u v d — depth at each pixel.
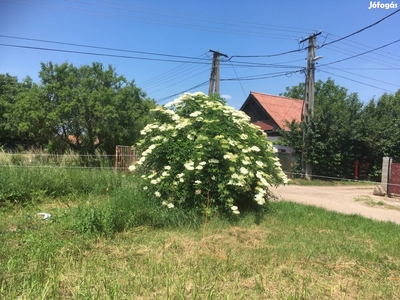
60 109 15.32
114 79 18.20
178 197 6.03
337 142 19.52
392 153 20.84
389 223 7.46
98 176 8.42
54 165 8.79
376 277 4.05
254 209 7.10
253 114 27.28
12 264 3.54
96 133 16.73
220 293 3.26
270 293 3.35
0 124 25.48
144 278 3.44
